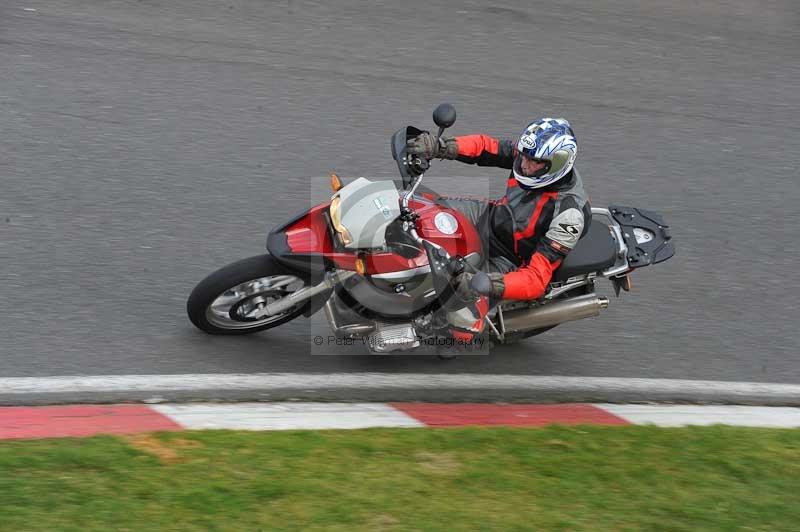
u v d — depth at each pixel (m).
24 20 26.25
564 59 28.33
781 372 18.33
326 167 22.02
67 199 19.67
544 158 14.50
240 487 12.05
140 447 12.78
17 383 14.75
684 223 22.19
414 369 16.98
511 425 15.12
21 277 17.30
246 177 21.28
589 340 18.58
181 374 15.61
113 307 16.97
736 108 27.09
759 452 14.75
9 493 11.38
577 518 12.30
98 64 24.73
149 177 20.78
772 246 21.86
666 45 29.97
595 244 16.12
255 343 16.77
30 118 22.17
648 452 14.34
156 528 11.05
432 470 13.08
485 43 28.64
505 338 17.33
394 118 24.23
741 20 32.19
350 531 11.44
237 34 27.27
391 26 28.86
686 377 17.84
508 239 15.76
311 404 15.37
